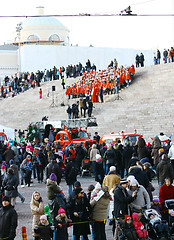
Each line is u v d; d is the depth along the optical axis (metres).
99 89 47.78
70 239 14.16
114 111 44.56
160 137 28.11
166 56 55.53
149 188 15.46
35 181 26.44
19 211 18.27
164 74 49.72
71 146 26.08
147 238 13.17
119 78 48.72
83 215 13.13
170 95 44.84
